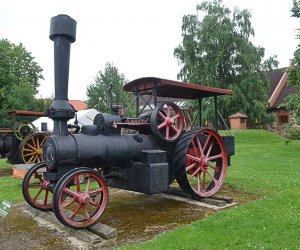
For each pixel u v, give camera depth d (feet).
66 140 16.71
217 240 13.64
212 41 85.20
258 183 25.14
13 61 118.73
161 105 19.26
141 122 19.92
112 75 125.08
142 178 18.40
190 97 25.39
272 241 13.29
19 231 16.43
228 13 88.48
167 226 16.67
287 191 21.42
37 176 18.92
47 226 17.12
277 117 87.45
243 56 84.02
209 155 23.77
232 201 20.81
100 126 18.72
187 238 13.98
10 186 28.25
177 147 20.51
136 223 17.26
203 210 19.38
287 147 50.55
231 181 26.12
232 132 69.92
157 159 18.58
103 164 18.11
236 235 14.10
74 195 15.76
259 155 43.27
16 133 38.45
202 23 87.97
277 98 89.20
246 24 87.35
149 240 14.44
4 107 97.76
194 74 85.76
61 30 16.66
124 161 18.81
